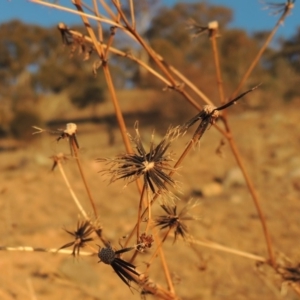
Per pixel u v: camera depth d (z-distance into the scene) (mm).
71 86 33375
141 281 1488
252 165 10281
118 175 1226
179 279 2240
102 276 5094
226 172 9820
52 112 34125
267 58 28312
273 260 2295
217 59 2283
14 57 34594
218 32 2266
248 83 25453
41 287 4676
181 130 1270
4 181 9836
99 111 32969
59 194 8812
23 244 5910
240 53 27891
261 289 4625
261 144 12000
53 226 6680
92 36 1818
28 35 34875
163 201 1357
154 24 30672
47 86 35062
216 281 4875
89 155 12406
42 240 6164
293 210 6914
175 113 24016
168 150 1453
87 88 32406
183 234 1611
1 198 8461
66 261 5035
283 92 24891
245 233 6121
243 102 2316
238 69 27016
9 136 25359
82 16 1798
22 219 7422
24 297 4430
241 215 6789
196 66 24812
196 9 29938
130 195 8734
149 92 31172
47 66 34406
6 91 32906
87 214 1920
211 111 1271
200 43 29531
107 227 6648
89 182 9469
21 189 9094
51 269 5039
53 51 35000
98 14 1812
